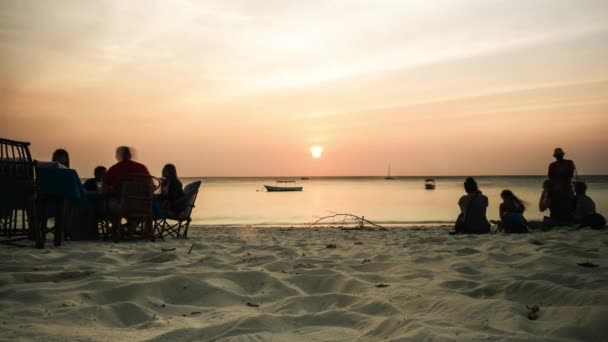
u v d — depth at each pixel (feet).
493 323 7.43
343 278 11.50
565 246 16.67
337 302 9.57
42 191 18.10
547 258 13.58
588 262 12.65
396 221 62.18
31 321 7.64
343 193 211.82
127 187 22.09
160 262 14.88
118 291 9.96
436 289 10.07
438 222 60.03
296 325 7.97
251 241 24.50
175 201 25.93
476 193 27.68
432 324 7.30
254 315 8.00
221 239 26.32
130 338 6.91
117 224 22.02
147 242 22.49
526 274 11.46
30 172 16.76
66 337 6.83
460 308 8.35
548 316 7.73
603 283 10.13
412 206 104.47
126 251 17.10
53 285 10.43
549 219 29.43
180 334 7.15
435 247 18.94
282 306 9.29
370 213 80.74
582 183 28.78
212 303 9.73
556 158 29.60
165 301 9.88
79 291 9.78
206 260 14.87
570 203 28.86
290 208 100.17
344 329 7.64
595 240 19.13
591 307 7.47
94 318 8.06
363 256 16.63
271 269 13.66
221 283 11.19
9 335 6.79
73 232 22.82
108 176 22.52
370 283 11.00
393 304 9.03
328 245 20.35
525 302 9.12
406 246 20.29
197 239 26.08
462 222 27.20
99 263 13.89
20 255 14.80
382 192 219.61
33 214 17.17
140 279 11.16
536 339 6.36
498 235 24.53
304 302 9.50
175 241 23.58
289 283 11.44
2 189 16.14
